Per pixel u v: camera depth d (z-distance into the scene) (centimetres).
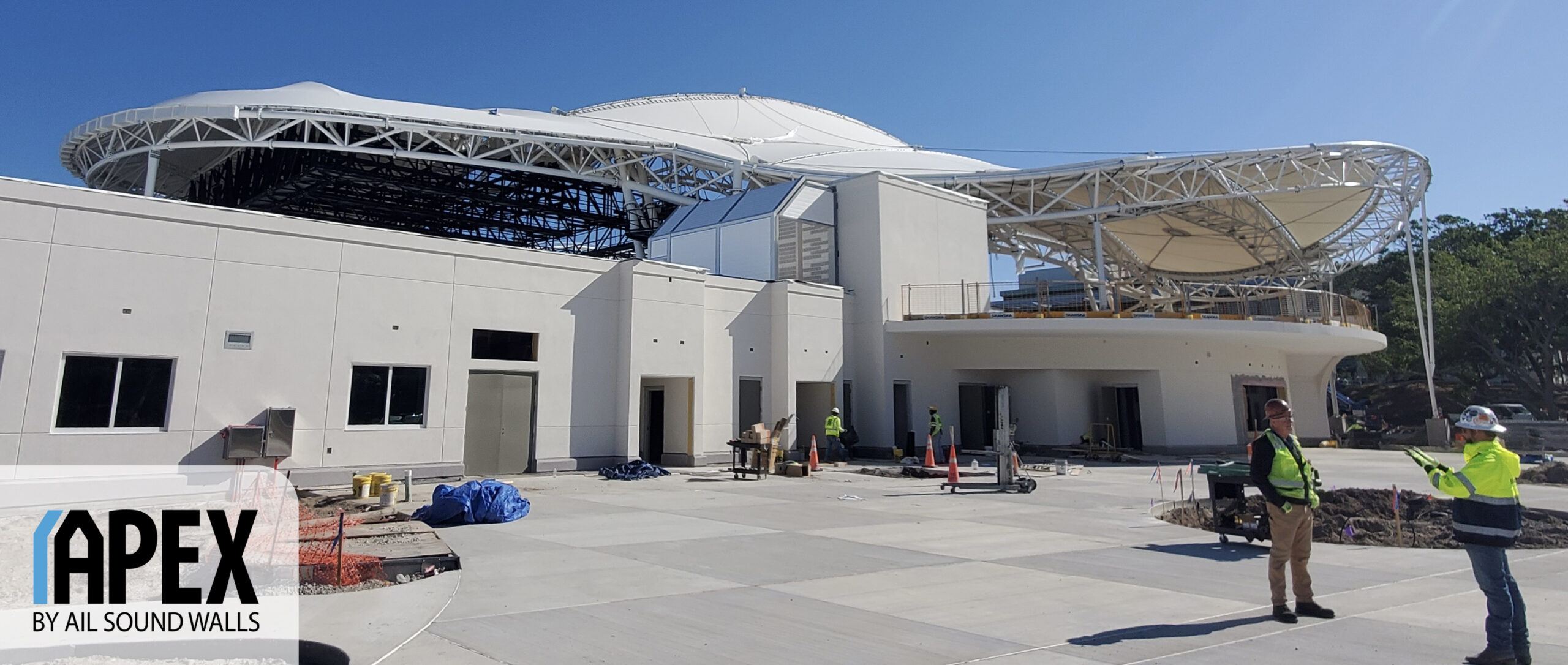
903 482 1881
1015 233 5500
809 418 2734
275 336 1609
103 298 1423
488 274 1931
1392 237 5275
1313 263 5850
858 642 576
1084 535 1116
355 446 1695
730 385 2398
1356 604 712
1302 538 655
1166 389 3052
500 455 1925
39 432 1341
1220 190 4366
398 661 521
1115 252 5922
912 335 2864
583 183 4997
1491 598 533
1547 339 5256
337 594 705
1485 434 555
